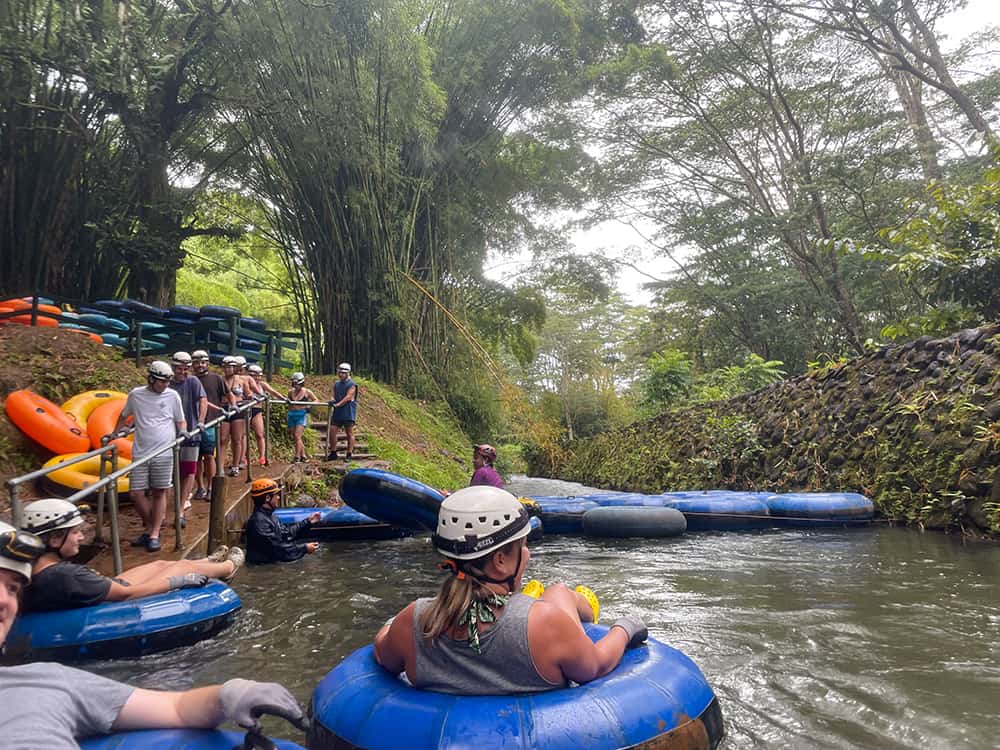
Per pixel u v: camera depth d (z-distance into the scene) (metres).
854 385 12.76
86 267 16.22
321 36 14.99
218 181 18.88
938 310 11.50
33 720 1.72
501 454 23.55
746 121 25.41
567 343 38.81
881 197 19.77
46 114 14.66
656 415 22.75
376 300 17.67
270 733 3.43
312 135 15.45
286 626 5.19
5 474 8.39
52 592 4.36
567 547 9.09
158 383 6.21
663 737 2.60
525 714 2.47
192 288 28.41
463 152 18.61
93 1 14.59
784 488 13.13
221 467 8.97
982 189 10.65
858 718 3.48
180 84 15.93
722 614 5.46
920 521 9.71
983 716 3.46
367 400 16.27
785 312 27.67
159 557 5.92
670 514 9.81
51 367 10.28
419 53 15.93
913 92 22.38
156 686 4.02
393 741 2.46
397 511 8.24
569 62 18.41
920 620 5.16
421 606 2.75
